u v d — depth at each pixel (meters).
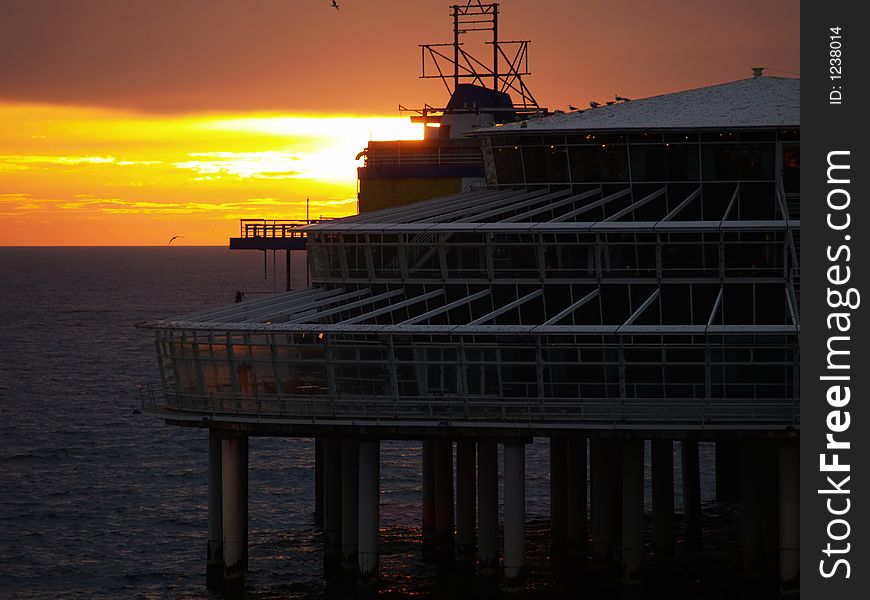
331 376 103.12
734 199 118.06
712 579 114.19
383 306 113.44
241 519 105.88
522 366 101.88
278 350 103.25
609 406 100.50
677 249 108.06
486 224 109.69
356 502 108.38
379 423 101.62
